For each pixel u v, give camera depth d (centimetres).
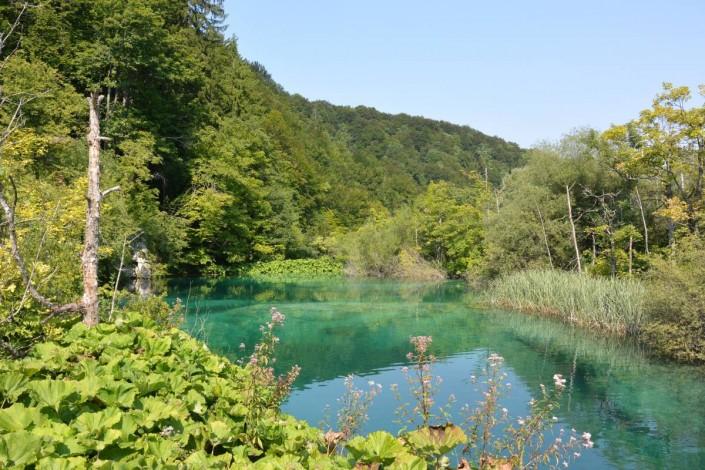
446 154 9031
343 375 1094
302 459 309
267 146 4219
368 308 2120
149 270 1709
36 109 1806
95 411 308
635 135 2112
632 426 810
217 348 1273
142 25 2611
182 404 342
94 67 2491
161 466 243
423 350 436
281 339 1470
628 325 1523
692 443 741
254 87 4859
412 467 277
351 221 5788
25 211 771
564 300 1848
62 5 2438
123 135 2486
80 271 725
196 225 3312
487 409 418
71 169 1680
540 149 2822
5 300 491
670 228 2016
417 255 4169
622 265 2233
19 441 222
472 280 3081
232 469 270
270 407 398
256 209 3972
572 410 887
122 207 1727
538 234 2575
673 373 1138
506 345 1421
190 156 3306
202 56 3725
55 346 401
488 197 4119
